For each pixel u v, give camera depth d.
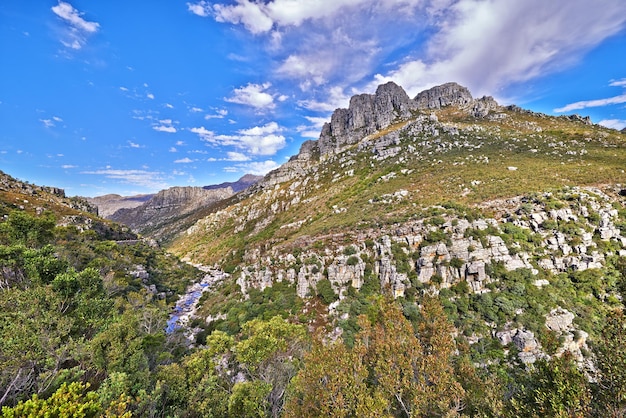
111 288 55.34
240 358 23.69
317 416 15.62
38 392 17.92
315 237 61.22
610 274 39.31
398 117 187.62
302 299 47.16
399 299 40.19
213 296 69.88
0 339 18.06
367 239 51.72
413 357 17.22
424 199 65.12
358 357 17.36
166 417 20.78
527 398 14.64
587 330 32.97
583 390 12.12
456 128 127.31
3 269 32.16
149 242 137.75
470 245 42.50
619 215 48.09
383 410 15.21
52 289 25.66
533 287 37.94
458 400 15.51
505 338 32.44
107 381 18.50
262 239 113.06
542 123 142.62
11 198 90.12
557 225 46.47
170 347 41.47
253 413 20.88
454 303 37.97
